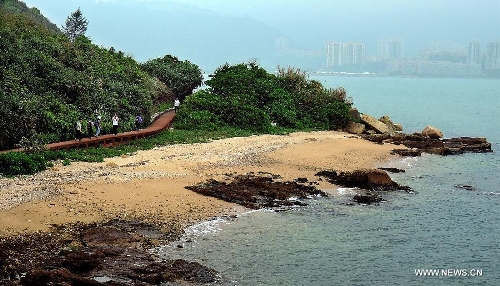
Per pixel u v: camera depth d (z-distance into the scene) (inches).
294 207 1036.5
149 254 748.6
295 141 1699.1
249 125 1897.1
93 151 1318.9
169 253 768.9
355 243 869.2
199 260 756.6
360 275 753.0
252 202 1034.1
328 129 2092.8
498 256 847.7
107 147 1416.1
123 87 1814.7
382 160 1546.5
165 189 1045.8
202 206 984.3
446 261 821.2
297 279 725.9
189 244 810.8
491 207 1112.8
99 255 705.0
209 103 1955.0
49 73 1585.9
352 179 1216.8
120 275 662.5
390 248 857.5
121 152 1358.3
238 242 835.4
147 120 1787.6
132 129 1643.7
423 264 805.2
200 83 2945.4
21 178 1021.2
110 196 960.3
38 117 1362.0
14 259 671.8
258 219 951.6
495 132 2546.8
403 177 1360.7
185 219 911.7
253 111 1932.8
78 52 1888.5
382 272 767.7
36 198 894.4
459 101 4968.0
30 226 783.7
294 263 775.1
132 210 912.9
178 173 1178.0
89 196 944.3
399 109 3909.9
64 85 1572.3
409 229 951.6
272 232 890.7
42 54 1652.3
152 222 872.9
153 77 2453.2
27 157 1091.9
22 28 1824.6
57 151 1247.5
